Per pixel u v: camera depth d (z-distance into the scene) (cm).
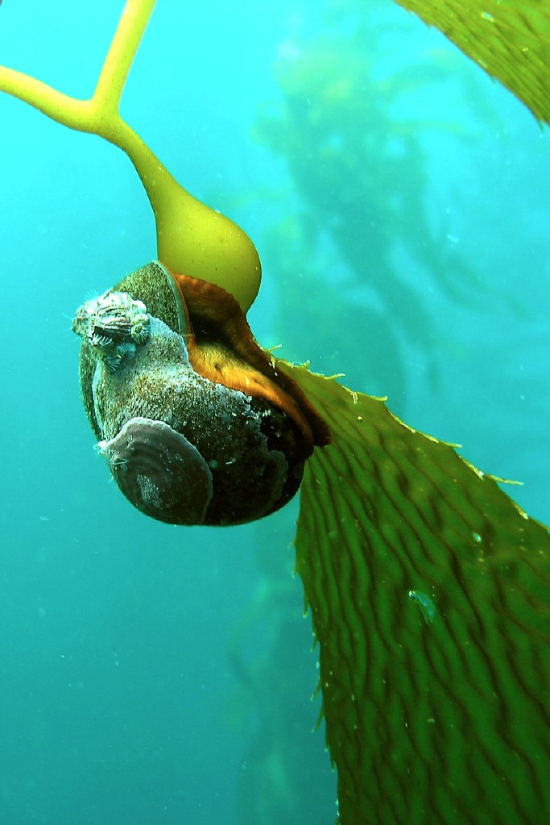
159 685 3225
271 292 1289
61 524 3384
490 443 2298
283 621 1412
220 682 3117
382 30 1289
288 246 1279
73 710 3253
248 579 2970
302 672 1444
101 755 3134
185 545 3056
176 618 3198
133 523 3084
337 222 1316
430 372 1513
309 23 1314
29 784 3119
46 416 3709
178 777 3017
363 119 1298
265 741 1505
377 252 1344
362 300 1366
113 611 3272
